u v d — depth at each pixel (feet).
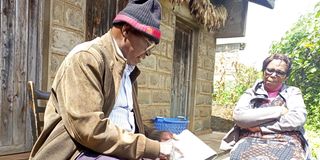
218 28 19.31
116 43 4.75
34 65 9.70
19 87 9.39
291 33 22.62
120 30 4.73
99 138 4.07
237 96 31.71
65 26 10.34
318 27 18.74
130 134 4.40
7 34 8.95
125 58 4.74
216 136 19.58
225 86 33.83
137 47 4.77
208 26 18.17
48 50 9.72
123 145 4.21
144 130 5.82
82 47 4.53
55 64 10.06
